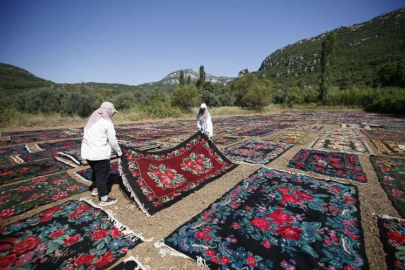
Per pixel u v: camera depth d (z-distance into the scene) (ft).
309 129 39.32
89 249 7.82
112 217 9.90
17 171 16.60
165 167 13.80
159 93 82.84
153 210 10.48
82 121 53.31
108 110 11.35
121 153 11.77
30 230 8.93
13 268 6.89
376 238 8.30
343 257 7.25
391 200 11.34
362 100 105.19
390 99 75.66
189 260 7.30
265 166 17.49
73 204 11.18
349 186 13.06
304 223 9.22
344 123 48.14
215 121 57.00
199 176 14.64
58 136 33.73
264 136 32.04
